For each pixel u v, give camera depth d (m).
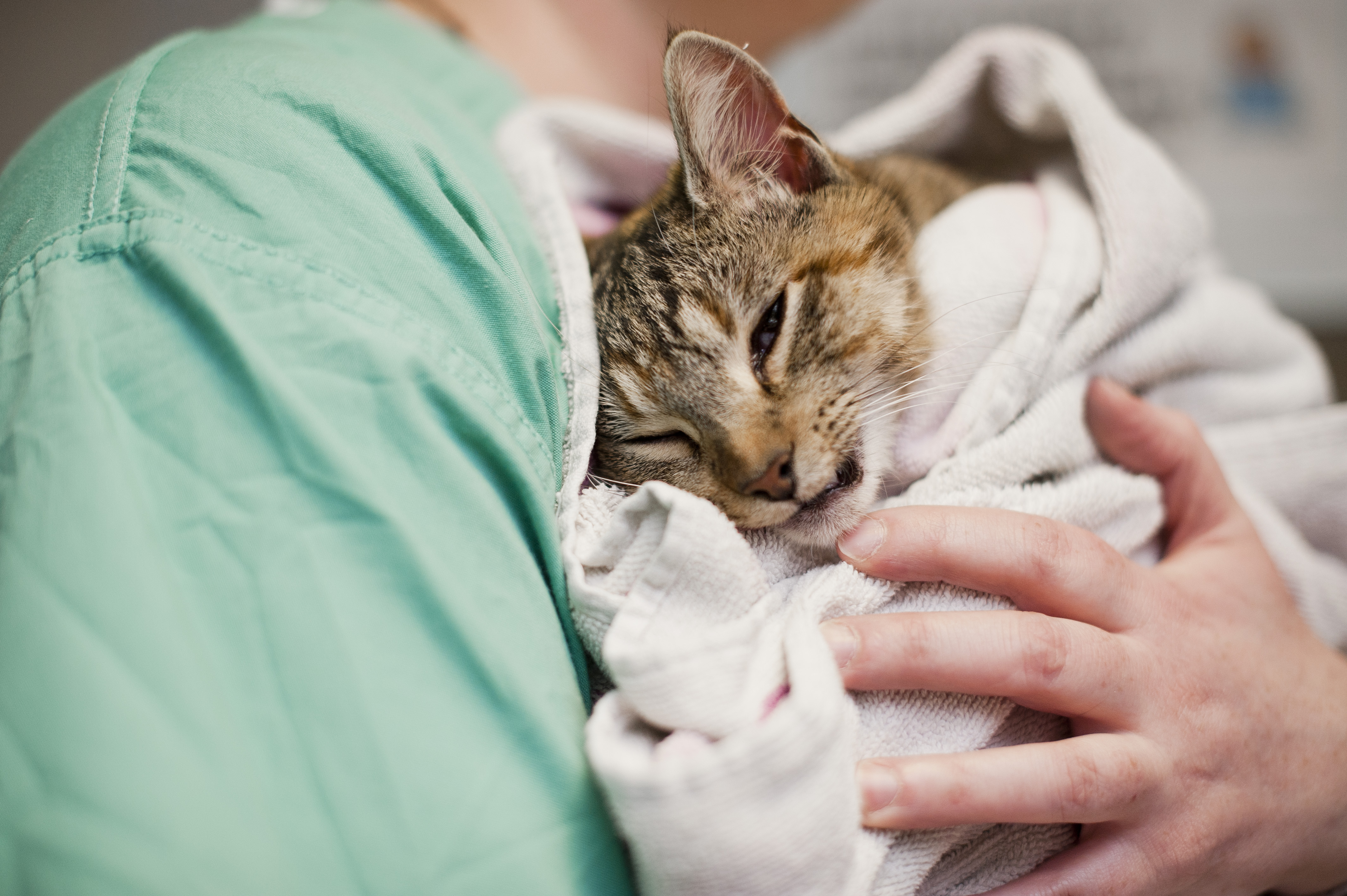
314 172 0.30
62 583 0.26
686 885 0.29
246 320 0.29
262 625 0.27
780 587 0.34
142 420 0.29
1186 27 0.71
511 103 0.42
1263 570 0.35
